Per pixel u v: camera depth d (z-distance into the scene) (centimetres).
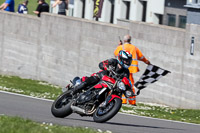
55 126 3055
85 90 3472
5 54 8819
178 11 9150
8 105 4356
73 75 7631
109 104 3372
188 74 6100
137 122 4169
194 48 6019
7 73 8788
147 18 10112
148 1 10062
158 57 6400
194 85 6041
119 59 3359
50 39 8025
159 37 6375
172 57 6256
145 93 6625
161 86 6419
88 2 12288
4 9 9062
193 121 4841
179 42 6178
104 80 3359
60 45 7844
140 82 4172
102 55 7100
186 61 6119
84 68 7431
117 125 3700
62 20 7794
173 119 4866
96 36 7194
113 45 6900
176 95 6250
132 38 6694
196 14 6116
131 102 5284
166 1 9481
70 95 3600
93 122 3719
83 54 7438
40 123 3225
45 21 8100
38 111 4134
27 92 5875
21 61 8550
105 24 7025
